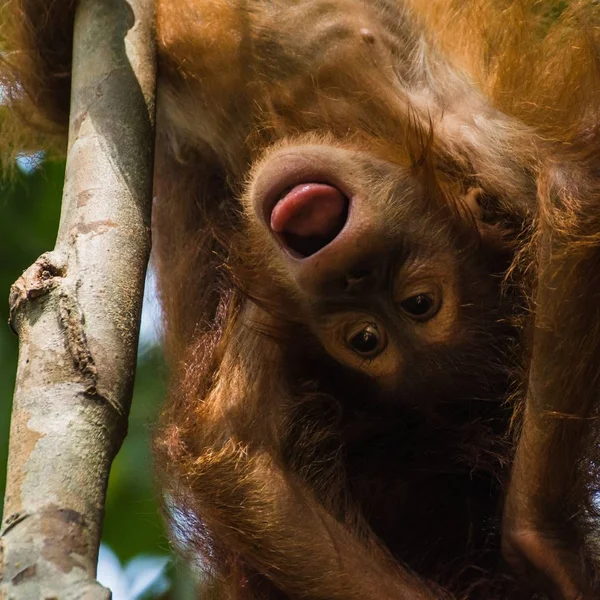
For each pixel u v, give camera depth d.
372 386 6.75
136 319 4.32
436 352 6.31
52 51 6.55
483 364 6.41
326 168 5.79
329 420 6.77
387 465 7.23
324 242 5.89
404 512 7.23
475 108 6.39
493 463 6.88
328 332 6.23
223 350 6.59
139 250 4.53
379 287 6.00
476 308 6.20
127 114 4.95
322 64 6.25
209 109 6.42
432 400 6.70
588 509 5.83
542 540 5.62
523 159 6.08
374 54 6.34
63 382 3.96
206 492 6.09
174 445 6.32
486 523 7.20
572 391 5.35
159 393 7.84
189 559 6.64
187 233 7.34
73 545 3.54
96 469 3.83
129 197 4.68
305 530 5.99
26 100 7.04
